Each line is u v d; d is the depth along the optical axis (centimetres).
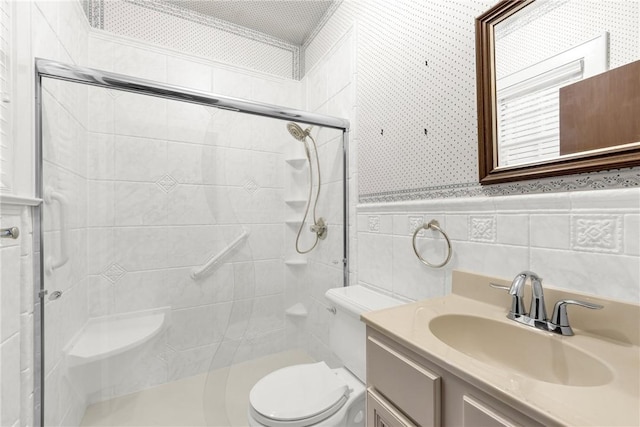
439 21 108
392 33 133
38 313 105
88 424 135
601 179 67
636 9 61
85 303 142
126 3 187
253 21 219
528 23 80
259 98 225
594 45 67
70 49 145
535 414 38
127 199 154
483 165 90
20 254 95
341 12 182
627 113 62
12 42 92
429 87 112
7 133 89
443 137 106
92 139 147
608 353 56
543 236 76
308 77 227
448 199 103
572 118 71
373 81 147
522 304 73
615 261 64
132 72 184
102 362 142
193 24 207
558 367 62
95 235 147
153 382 154
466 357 53
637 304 59
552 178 75
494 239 88
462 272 95
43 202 108
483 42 90
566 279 72
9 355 88
